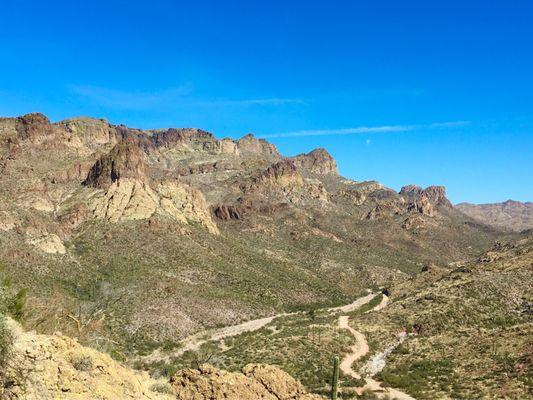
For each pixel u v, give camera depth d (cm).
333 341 8494
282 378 2302
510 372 5928
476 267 11381
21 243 10969
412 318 9406
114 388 1633
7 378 1365
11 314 2064
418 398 5691
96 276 11131
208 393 2066
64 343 1642
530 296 9350
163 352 8256
